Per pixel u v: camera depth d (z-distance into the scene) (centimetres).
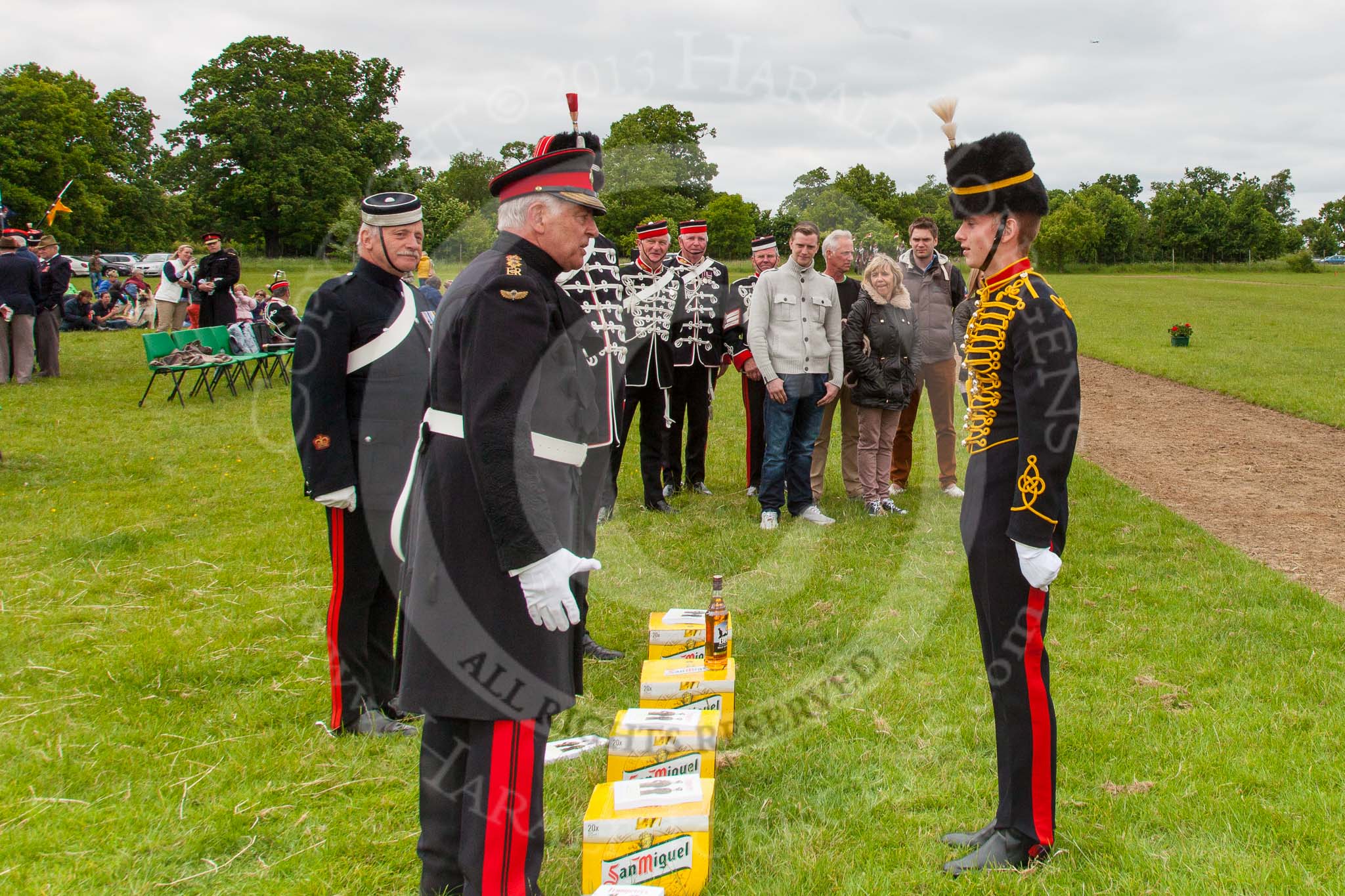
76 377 1285
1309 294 3884
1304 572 559
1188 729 361
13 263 1205
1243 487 777
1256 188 9294
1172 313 2720
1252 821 303
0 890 269
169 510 671
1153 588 516
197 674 410
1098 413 1143
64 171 4728
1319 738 354
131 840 294
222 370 1179
